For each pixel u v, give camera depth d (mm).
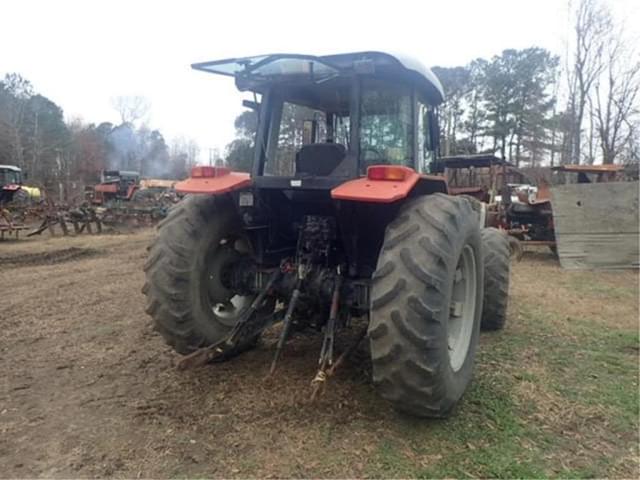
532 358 3561
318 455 2207
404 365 2254
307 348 3549
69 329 4117
